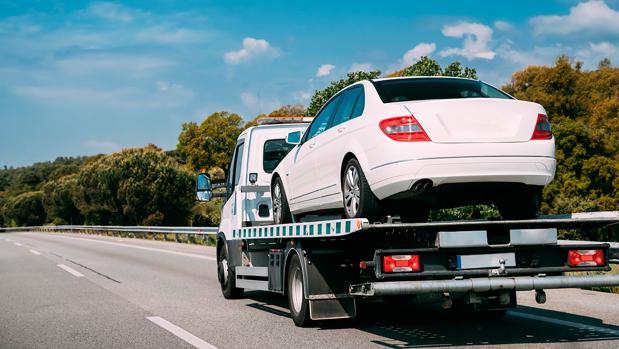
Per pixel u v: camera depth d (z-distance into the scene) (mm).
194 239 32875
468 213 16406
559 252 6359
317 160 8070
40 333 7855
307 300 7629
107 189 70188
